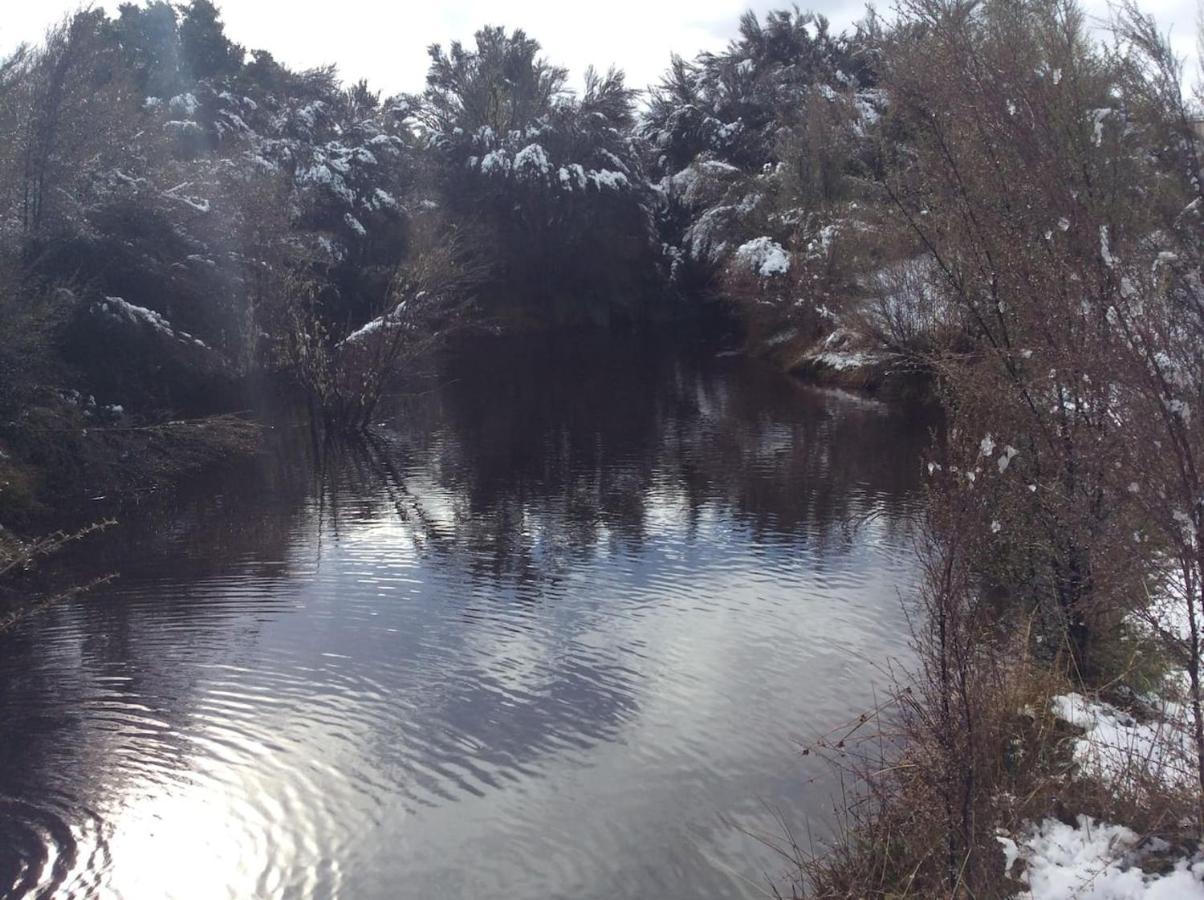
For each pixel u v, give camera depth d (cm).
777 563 1230
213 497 1653
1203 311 500
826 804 695
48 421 1648
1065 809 531
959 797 494
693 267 4288
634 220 4353
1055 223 621
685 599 1116
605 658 962
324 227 3381
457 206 4019
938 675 563
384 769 770
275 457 1969
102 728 838
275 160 3444
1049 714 602
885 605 1072
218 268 2359
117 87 2053
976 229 745
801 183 3114
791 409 2378
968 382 712
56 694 903
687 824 684
